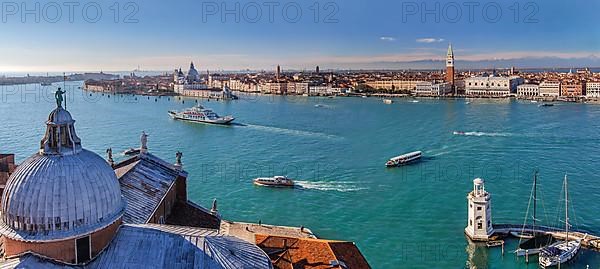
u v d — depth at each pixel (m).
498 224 93.00
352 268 54.00
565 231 89.19
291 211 106.19
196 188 123.31
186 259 37.44
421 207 107.31
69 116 37.78
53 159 36.47
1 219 37.31
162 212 61.22
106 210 37.31
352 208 107.44
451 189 120.81
